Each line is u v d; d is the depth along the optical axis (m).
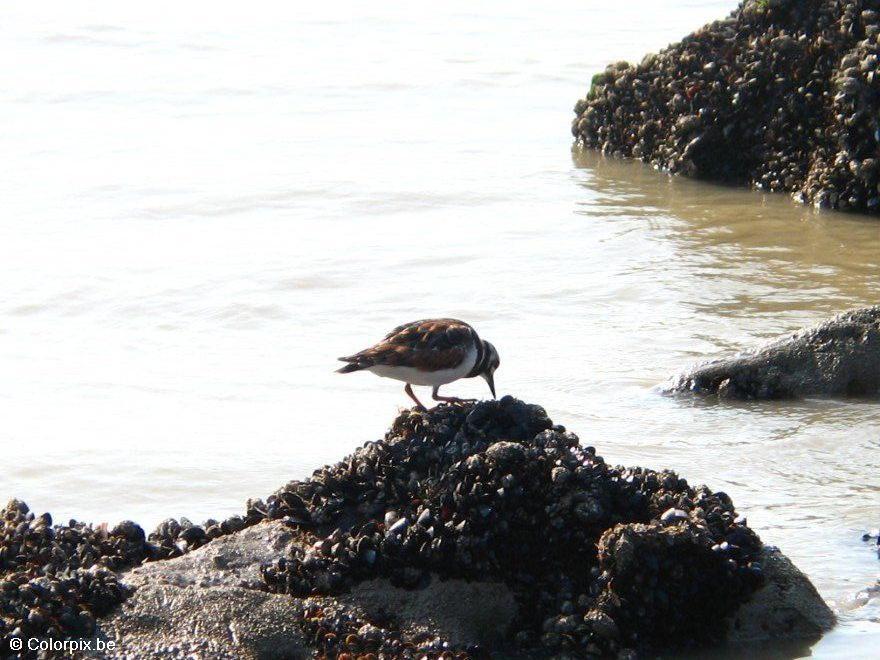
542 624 8.90
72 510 11.48
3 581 8.68
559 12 37.41
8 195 21.95
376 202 21.67
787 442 12.84
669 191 22.55
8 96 28.91
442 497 9.16
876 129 20.95
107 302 17.20
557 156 24.78
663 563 8.88
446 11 37.53
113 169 23.58
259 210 21.28
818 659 8.76
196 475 12.20
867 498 11.44
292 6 38.09
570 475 9.29
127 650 8.21
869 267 18.38
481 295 17.38
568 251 19.19
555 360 15.16
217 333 16.22
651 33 34.84
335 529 9.45
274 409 13.87
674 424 13.38
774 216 20.98
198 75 30.95
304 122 27.05
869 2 22.62
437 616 8.84
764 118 22.84
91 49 33.25
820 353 14.30
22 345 15.80
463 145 25.39
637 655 8.77
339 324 16.47
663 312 16.70
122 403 13.99
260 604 8.64
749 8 24.38
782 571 9.34
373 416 13.69
